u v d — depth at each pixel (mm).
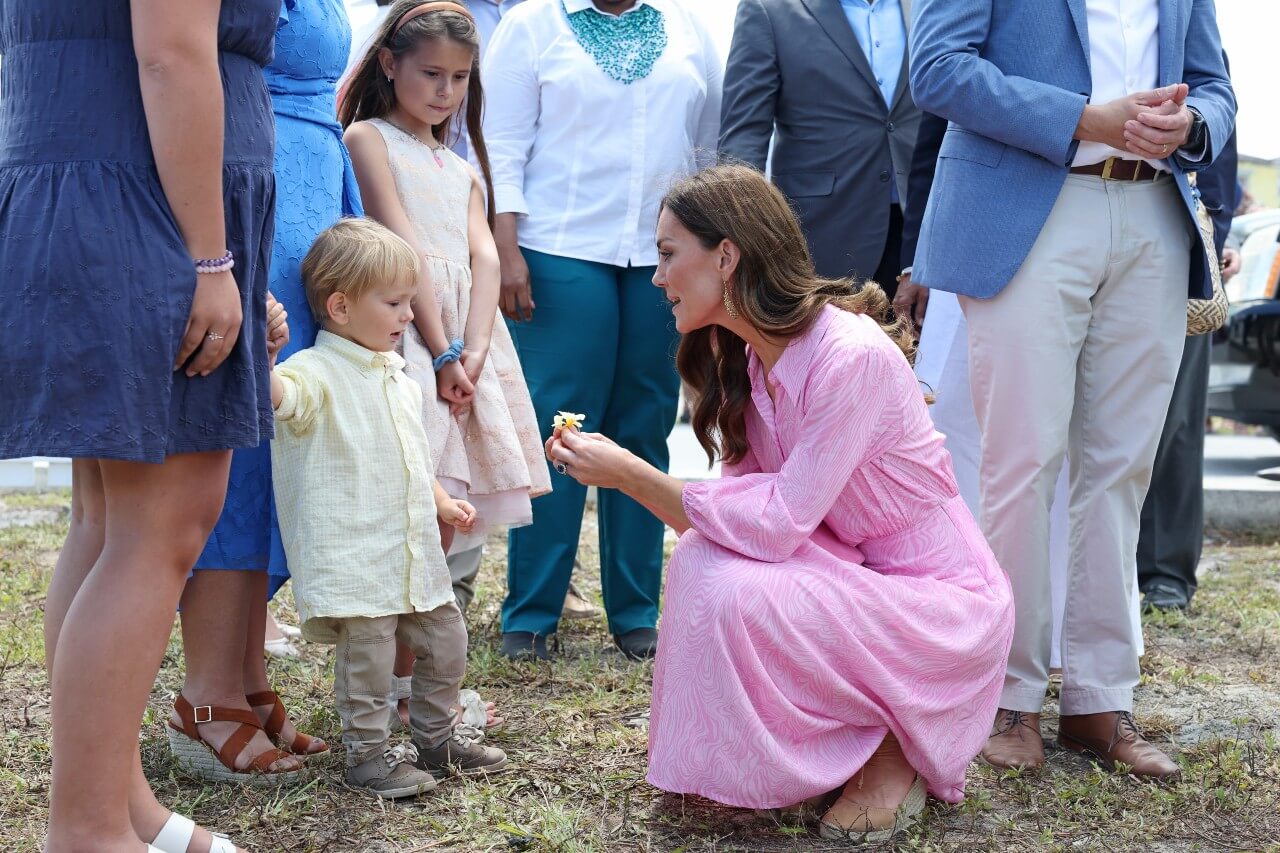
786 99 4008
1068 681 3014
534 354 3814
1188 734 3148
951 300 3539
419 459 2697
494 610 4301
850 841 2449
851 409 2467
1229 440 9688
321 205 2873
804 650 2400
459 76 3182
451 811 2570
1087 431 3012
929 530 2643
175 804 2553
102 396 1868
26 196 1910
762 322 2549
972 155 2955
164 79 1863
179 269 1909
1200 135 2832
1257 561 5480
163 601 2014
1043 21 2896
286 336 2537
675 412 4008
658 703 2498
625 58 3816
